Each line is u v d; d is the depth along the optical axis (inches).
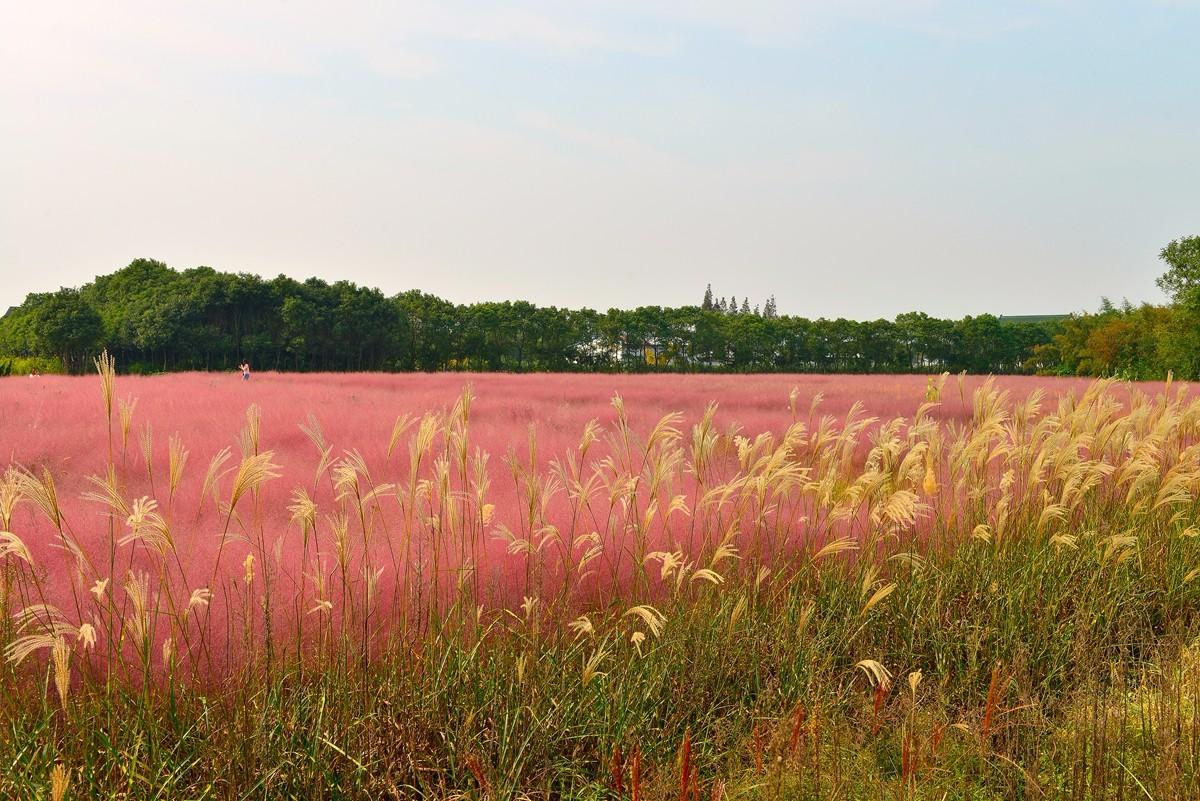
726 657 169.3
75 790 118.2
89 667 131.6
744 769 140.9
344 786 132.5
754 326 4114.2
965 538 233.0
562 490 254.4
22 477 127.7
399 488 172.7
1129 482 276.2
